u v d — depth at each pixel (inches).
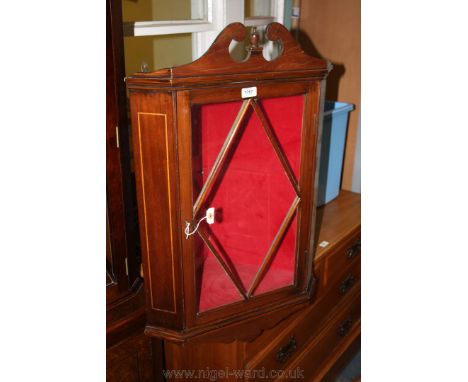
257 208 37.7
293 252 39.4
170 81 28.3
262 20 60.9
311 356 58.1
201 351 46.2
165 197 31.7
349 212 61.8
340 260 57.5
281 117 34.9
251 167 36.2
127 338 41.6
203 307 35.9
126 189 39.2
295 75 33.1
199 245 35.7
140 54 51.2
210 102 30.3
